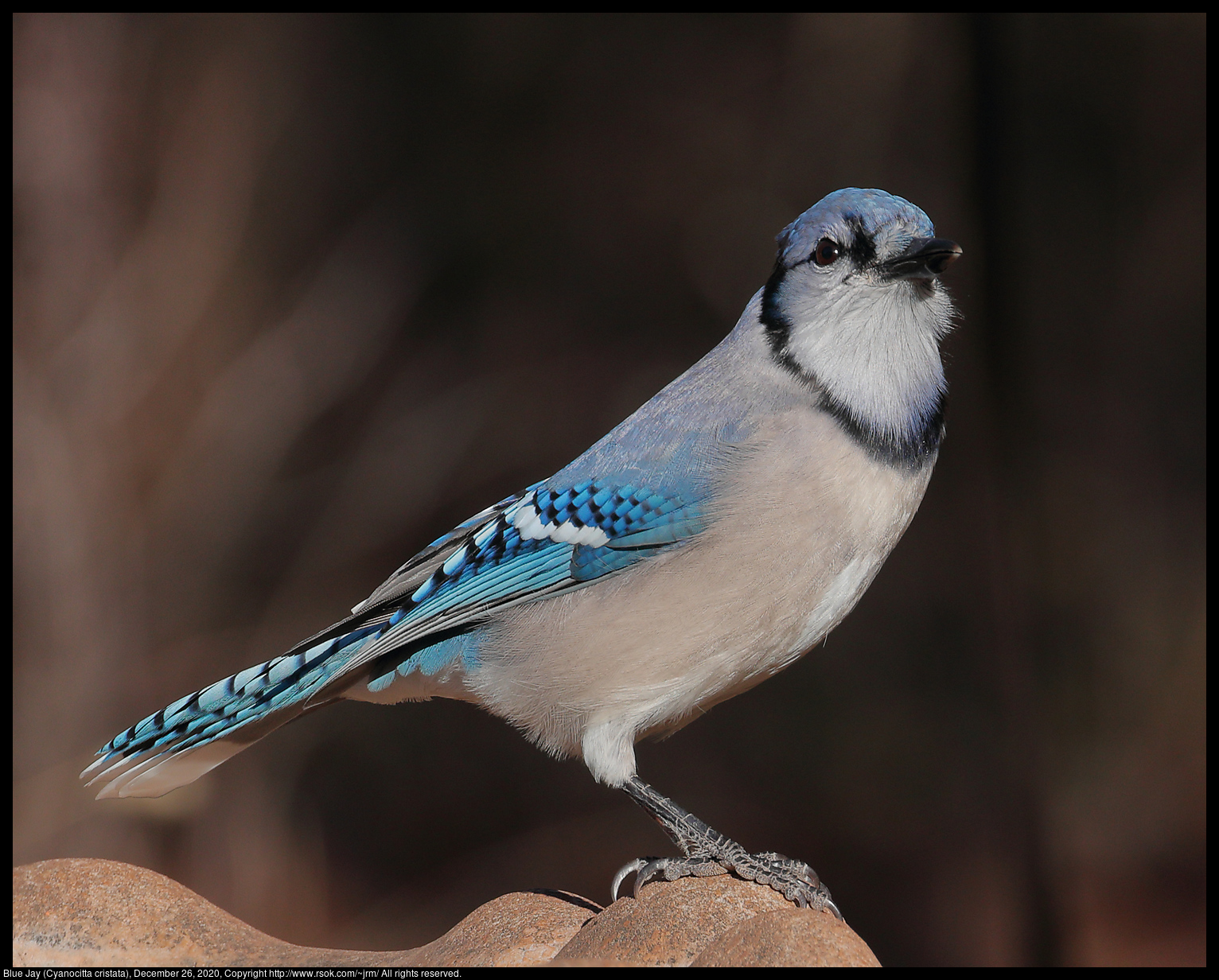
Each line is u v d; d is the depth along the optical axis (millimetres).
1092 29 14250
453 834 12922
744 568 5047
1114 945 11445
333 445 13914
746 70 14938
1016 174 10227
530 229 15430
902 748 13180
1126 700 13094
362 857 12562
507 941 4332
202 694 5406
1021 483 10516
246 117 13383
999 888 11047
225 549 12070
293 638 12305
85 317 11438
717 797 13328
